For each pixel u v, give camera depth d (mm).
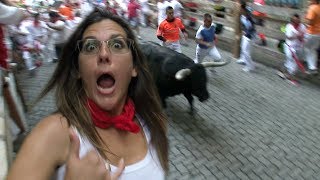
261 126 7336
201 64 7125
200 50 10062
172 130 6961
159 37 9945
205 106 8203
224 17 14672
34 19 10367
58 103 1585
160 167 1737
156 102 1921
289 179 5586
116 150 1596
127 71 1661
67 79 1652
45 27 10633
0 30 4180
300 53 10453
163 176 1743
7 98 4629
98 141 1521
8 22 3914
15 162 1324
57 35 10805
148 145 1778
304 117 7910
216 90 9273
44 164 1341
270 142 6699
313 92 9625
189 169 5707
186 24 15469
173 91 7320
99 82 1612
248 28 10992
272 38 12219
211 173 5633
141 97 1868
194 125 7227
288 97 9102
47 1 15750
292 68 10344
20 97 6629
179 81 7039
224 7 14797
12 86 5941
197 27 15203
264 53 11891
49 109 7113
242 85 9781
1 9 3732
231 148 6406
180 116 7613
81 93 1640
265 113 8000
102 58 1574
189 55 12719
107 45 1598
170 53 7250
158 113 1912
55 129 1434
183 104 8258
